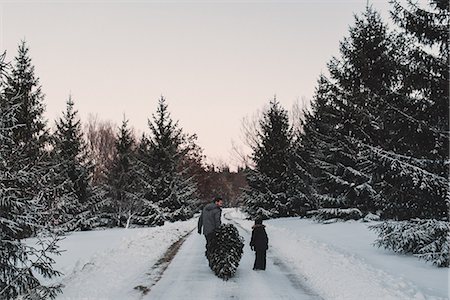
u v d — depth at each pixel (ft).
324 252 43.75
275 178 122.83
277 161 122.83
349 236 58.44
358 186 76.28
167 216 115.85
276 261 40.98
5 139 26.61
